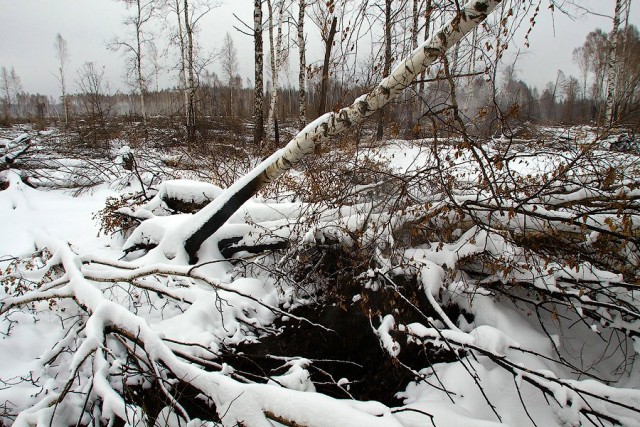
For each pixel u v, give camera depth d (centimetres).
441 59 275
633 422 253
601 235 351
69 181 845
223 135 1290
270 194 614
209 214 424
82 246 557
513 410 292
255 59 1193
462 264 412
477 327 339
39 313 416
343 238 427
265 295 422
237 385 241
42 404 287
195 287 405
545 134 469
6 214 661
